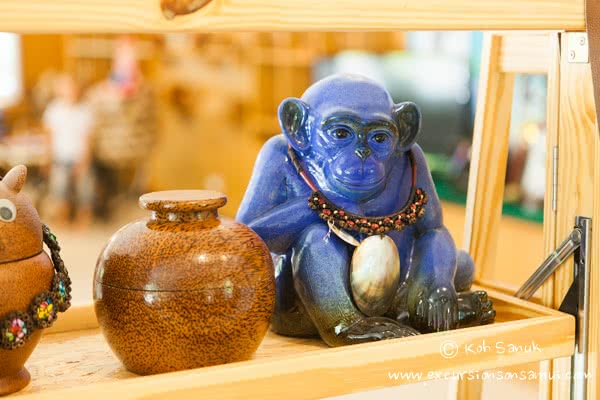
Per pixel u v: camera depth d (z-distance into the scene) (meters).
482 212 0.90
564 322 0.68
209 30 0.54
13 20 0.48
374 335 0.64
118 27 0.51
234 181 3.36
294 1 0.56
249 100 3.27
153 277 0.57
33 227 0.55
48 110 3.17
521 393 1.04
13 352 0.54
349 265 0.68
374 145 0.68
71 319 0.72
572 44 0.69
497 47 0.87
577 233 0.69
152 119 3.29
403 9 0.59
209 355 0.58
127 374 0.61
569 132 0.70
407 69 2.15
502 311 0.74
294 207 0.69
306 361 0.59
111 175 3.28
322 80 0.71
